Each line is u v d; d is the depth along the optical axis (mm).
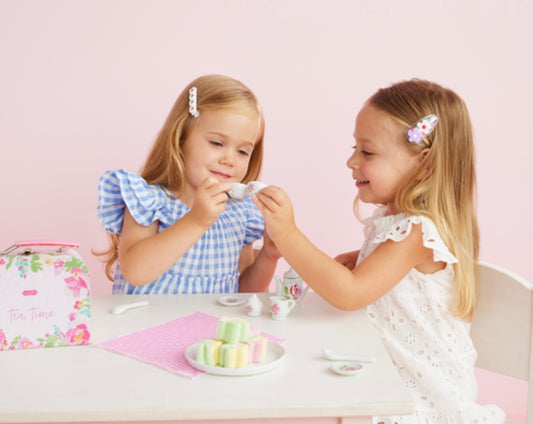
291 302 1195
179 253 1273
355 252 1542
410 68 2266
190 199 1503
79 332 1000
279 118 2238
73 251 1071
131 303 1266
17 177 2168
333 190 2287
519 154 2316
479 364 1312
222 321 942
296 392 827
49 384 842
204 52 2195
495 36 2273
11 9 2107
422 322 1260
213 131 1426
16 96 2137
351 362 940
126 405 778
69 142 2176
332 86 2248
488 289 1293
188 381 856
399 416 1145
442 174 1285
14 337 971
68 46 2143
